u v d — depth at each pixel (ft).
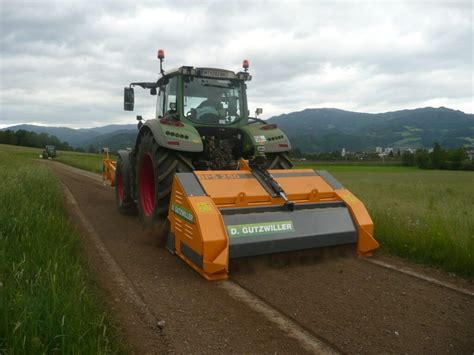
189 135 17.13
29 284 9.86
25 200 19.42
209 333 9.38
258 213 13.75
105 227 20.79
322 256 14.85
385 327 9.70
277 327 9.70
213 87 19.80
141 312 10.43
